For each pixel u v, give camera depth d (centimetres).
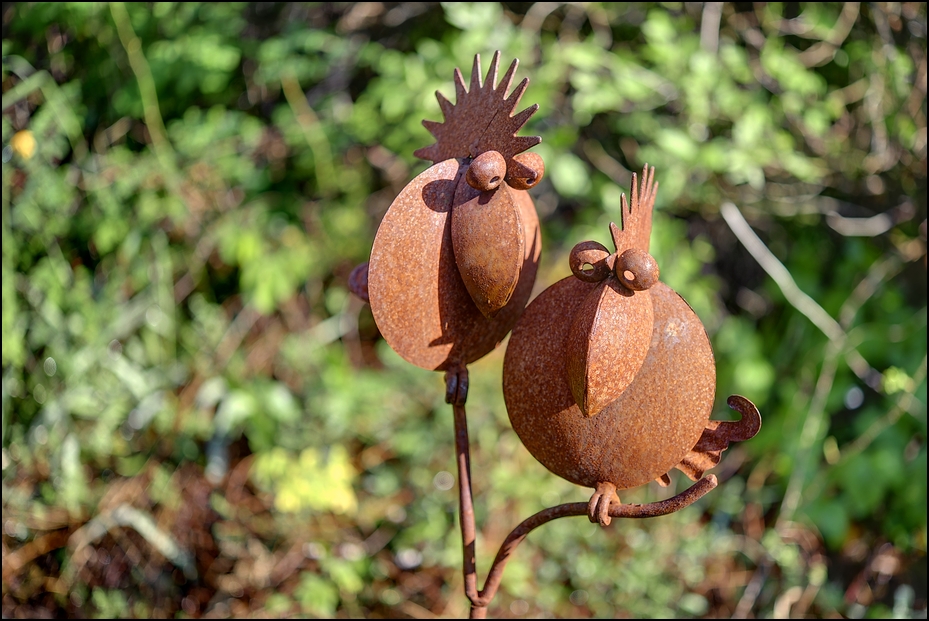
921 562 365
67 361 358
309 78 450
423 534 353
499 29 388
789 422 396
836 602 357
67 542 338
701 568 359
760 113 375
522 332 202
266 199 443
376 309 202
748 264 433
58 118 367
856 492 371
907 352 387
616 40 425
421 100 387
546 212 432
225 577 344
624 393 198
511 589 331
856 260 409
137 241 392
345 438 395
